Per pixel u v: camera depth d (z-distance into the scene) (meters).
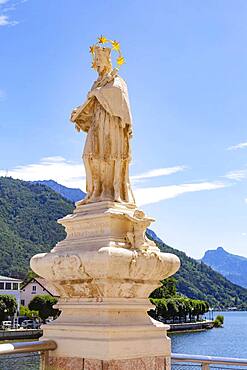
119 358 8.05
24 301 105.75
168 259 8.95
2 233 176.62
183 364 9.13
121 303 8.45
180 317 111.00
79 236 9.07
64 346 8.43
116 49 9.93
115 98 9.33
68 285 8.72
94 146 9.34
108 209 8.88
